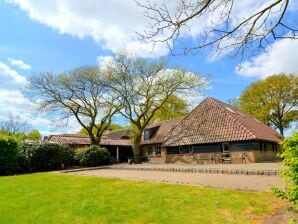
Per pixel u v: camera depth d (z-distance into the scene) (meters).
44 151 28.81
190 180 15.84
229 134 31.36
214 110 35.50
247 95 58.12
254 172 17.77
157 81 39.94
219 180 15.51
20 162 27.05
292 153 5.87
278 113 55.75
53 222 8.47
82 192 12.52
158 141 42.53
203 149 33.78
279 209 9.08
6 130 56.56
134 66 39.84
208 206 9.52
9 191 13.55
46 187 14.32
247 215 8.62
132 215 8.87
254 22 6.83
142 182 14.97
